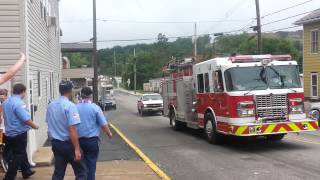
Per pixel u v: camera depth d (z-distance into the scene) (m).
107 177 10.05
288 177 10.19
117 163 11.99
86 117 8.38
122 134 20.78
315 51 33.50
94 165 8.50
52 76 22.72
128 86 129.75
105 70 160.38
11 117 8.98
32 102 13.16
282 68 14.99
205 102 16.81
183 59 19.98
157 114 37.81
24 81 12.05
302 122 14.47
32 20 13.93
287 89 14.63
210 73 16.08
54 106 7.63
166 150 15.03
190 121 19.12
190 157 13.45
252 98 14.30
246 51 60.47
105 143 16.95
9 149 9.08
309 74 34.09
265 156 13.25
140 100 38.72
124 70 140.50
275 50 77.62
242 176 10.49
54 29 24.44
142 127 24.86
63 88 7.66
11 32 12.09
